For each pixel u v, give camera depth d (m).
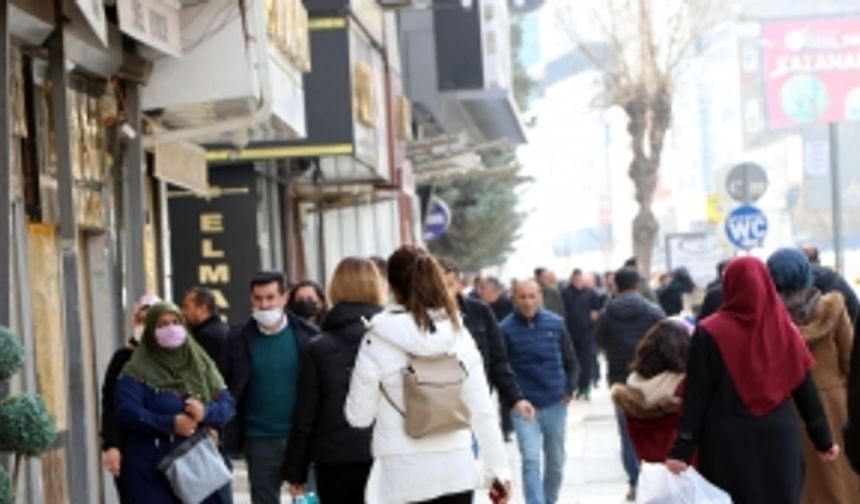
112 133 22.77
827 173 78.25
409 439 13.00
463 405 13.09
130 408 16.38
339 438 14.54
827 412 16.98
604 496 25.78
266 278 17.80
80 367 19.33
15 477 14.10
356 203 47.09
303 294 20.97
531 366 22.08
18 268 17.81
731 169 41.72
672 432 16.62
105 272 22.06
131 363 16.53
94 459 21.53
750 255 14.64
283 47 27.17
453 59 56.50
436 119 60.94
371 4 39.12
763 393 14.39
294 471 14.70
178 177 26.94
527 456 21.72
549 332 22.14
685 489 14.51
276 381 17.80
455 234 78.50
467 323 19.98
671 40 88.06
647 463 15.48
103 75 21.62
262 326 17.86
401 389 13.04
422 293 13.10
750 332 14.44
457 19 56.38
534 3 66.50
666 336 16.70
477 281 37.94
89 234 21.89
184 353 16.58
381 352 13.09
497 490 13.27
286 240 39.66
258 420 17.86
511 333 22.12
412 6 42.94
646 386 16.62
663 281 54.34
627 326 25.48
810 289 17.17
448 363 13.10
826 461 16.84
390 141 42.78
